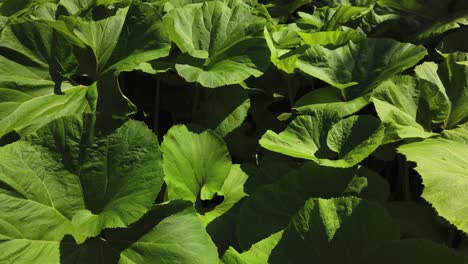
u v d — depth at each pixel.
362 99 1.56
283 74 1.87
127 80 1.97
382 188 1.42
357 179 1.43
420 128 1.50
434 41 2.02
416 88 1.55
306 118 1.56
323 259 1.21
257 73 1.67
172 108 1.89
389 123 1.46
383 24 2.14
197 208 1.52
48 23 1.67
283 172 1.57
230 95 1.73
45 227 1.27
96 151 1.35
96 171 1.34
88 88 1.62
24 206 1.26
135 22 1.66
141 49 1.63
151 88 1.93
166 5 2.02
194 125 1.60
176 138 1.54
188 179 1.51
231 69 1.67
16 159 1.30
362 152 1.38
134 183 1.30
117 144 1.35
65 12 2.04
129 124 1.36
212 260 1.20
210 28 1.80
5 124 1.52
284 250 1.23
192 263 1.19
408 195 1.56
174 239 1.23
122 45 1.67
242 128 1.79
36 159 1.32
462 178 1.22
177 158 1.51
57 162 1.34
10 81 1.58
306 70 1.70
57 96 1.63
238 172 1.63
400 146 1.40
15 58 1.63
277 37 2.04
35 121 1.51
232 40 1.78
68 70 1.69
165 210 1.28
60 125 1.36
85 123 1.37
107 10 1.95
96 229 1.22
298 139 1.53
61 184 1.33
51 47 1.68
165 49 1.61
